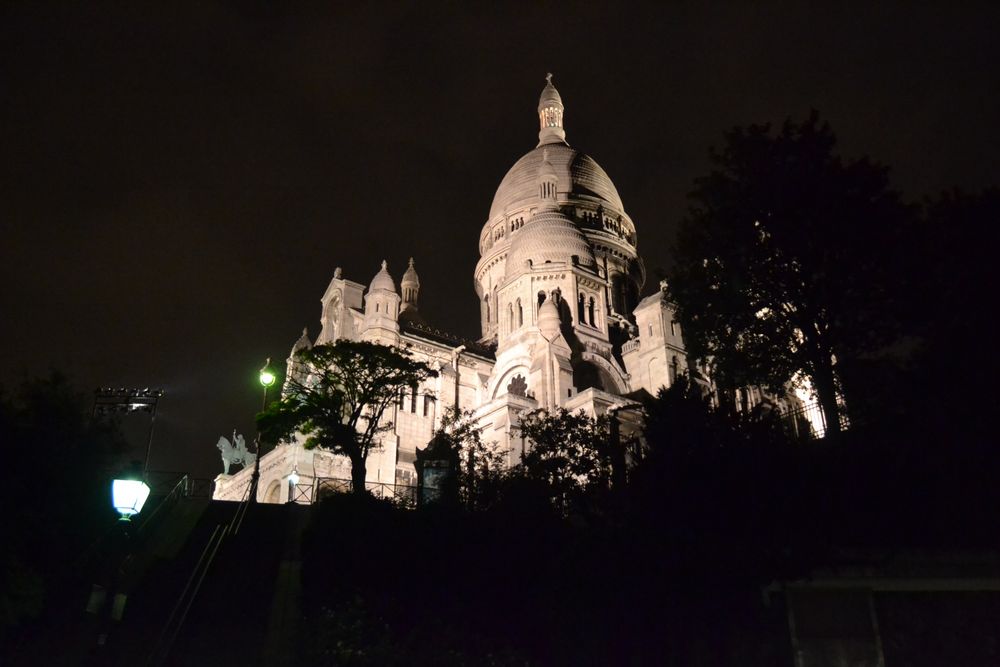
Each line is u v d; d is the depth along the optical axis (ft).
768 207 107.24
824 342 104.32
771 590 74.74
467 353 289.94
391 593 85.76
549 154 369.91
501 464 163.32
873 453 82.02
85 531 86.28
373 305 272.51
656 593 76.79
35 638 73.61
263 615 89.10
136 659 74.13
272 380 180.86
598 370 253.03
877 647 70.13
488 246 366.02
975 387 83.46
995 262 89.61
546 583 85.71
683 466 80.02
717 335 113.39
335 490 168.04
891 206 103.81
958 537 78.13
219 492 289.94
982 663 70.33
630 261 338.54
